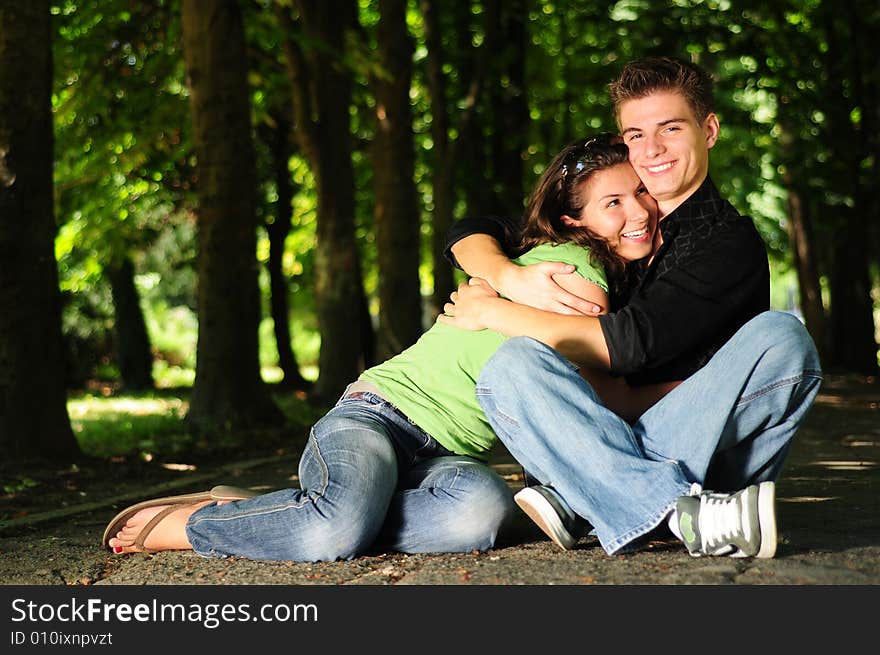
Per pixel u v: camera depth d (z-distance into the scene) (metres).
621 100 6.61
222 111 19.47
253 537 6.39
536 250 6.57
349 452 6.35
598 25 33.88
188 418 19.47
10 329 13.50
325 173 28.16
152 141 27.95
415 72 33.88
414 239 27.64
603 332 6.19
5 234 13.50
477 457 6.94
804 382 6.16
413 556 6.43
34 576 6.53
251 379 19.61
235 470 13.76
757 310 6.57
